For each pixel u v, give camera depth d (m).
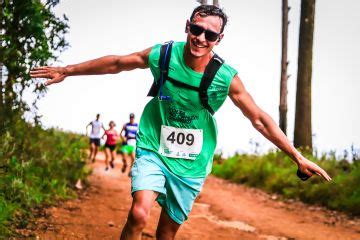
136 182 4.26
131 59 4.39
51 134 10.13
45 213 7.81
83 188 11.09
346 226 10.38
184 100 4.31
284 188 14.91
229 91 4.32
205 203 12.12
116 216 8.58
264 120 4.29
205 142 4.56
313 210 12.38
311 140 19.31
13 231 6.50
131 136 16.95
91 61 4.44
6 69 7.77
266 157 19.11
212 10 4.22
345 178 13.20
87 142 22.41
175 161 4.46
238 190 16.22
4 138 7.87
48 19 8.16
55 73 4.45
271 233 9.09
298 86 19.44
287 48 21.78
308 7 19.27
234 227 9.31
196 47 4.16
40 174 9.21
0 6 7.57
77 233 6.94
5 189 7.56
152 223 8.57
